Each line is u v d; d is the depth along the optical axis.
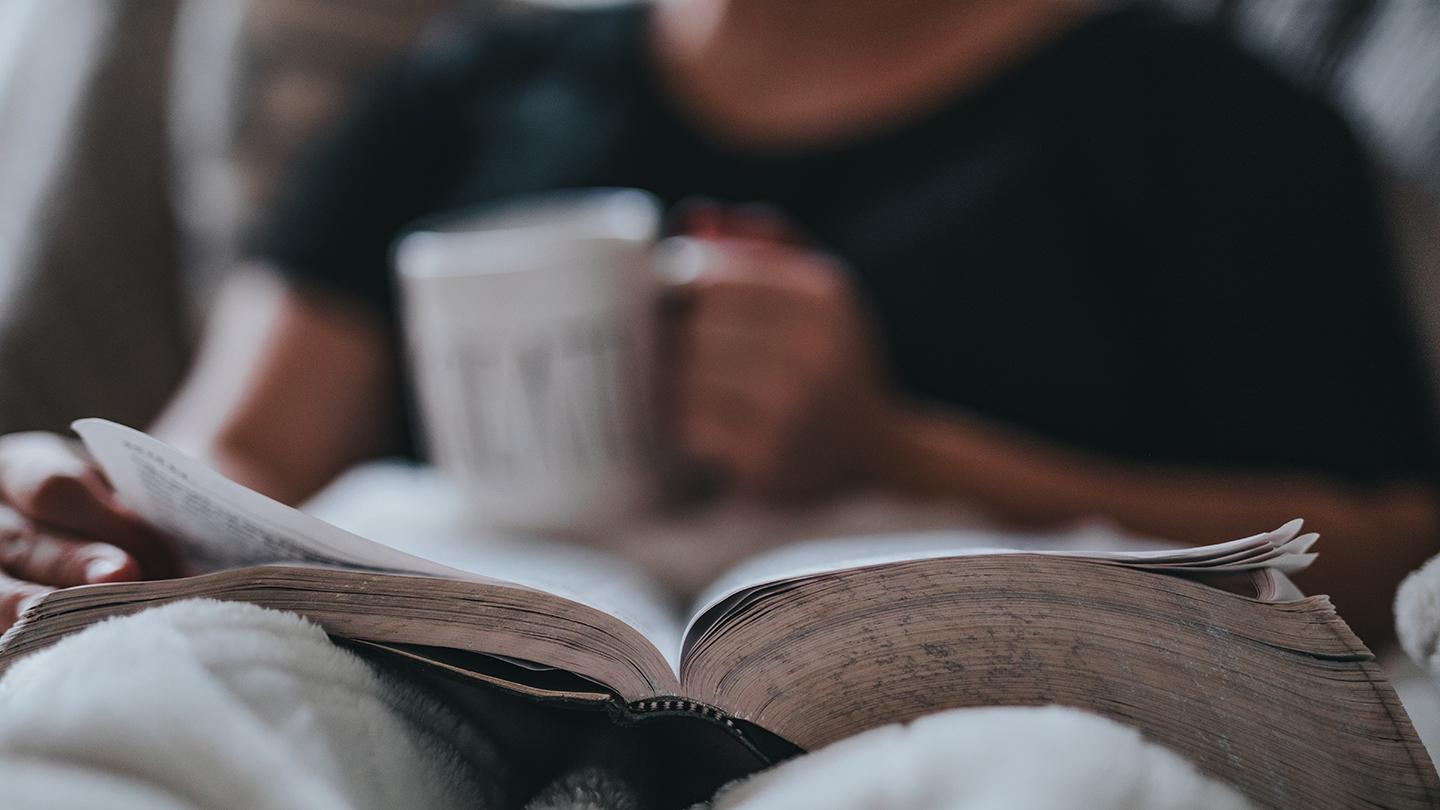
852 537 0.65
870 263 0.85
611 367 0.61
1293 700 0.29
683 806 0.33
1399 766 0.28
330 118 1.21
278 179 1.20
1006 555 0.30
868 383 0.75
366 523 0.68
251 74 1.19
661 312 0.66
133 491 0.35
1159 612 0.30
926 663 0.31
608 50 1.00
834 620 0.31
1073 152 0.84
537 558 0.52
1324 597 0.28
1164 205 0.81
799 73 0.91
